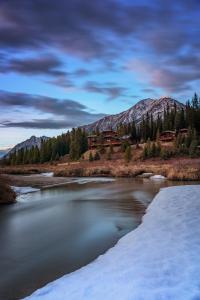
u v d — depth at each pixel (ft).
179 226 48.14
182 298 23.89
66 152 474.90
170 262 31.94
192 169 185.06
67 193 115.55
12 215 70.64
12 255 41.75
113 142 422.82
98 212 73.15
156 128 451.12
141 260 33.37
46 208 80.07
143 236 44.04
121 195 106.63
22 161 444.14
